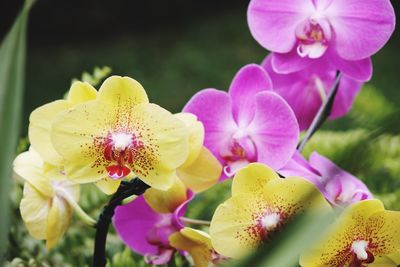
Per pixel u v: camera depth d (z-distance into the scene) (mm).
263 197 572
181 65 3809
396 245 575
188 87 3564
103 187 579
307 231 437
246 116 646
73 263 803
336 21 674
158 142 569
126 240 681
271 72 744
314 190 522
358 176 837
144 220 674
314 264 570
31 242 782
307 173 595
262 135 633
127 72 3779
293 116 619
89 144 570
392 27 659
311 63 689
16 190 776
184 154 567
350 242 569
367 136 497
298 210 570
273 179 568
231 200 572
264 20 690
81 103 565
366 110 1073
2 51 524
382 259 581
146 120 569
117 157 571
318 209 566
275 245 437
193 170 615
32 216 601
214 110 649
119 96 566
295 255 433
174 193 628
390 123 501
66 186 612
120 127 572
